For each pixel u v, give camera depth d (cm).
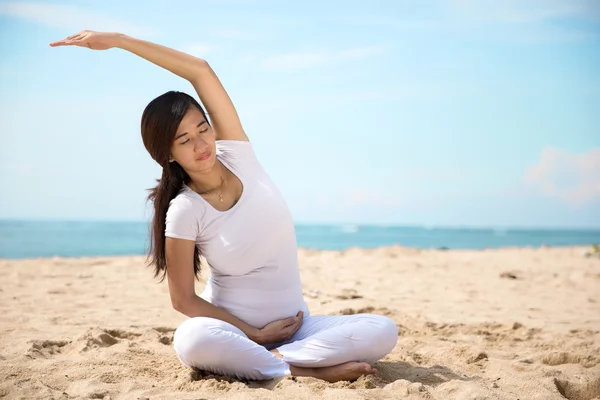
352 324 298
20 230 4622
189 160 289
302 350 295
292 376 288
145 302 593
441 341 424
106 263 961
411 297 646
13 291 643
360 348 293
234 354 287
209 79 316
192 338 287
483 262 1038
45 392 273
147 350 362
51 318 482
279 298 312
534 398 277
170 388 283
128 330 432
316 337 295
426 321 499
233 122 320
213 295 318
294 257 320
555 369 336
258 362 289
